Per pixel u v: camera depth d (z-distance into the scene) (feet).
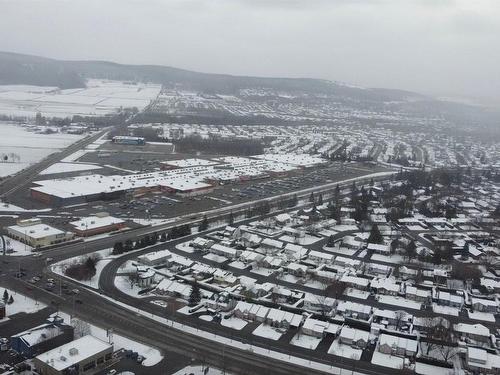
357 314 334.03
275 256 434.30
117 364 260.83
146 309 324.80
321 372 266.98
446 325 316.60
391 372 271.28
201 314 323.98
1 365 250.57
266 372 262.88
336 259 434.30
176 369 259.80
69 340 275.39
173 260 402.93
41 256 405.80
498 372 274.16
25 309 311.68
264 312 320.70
